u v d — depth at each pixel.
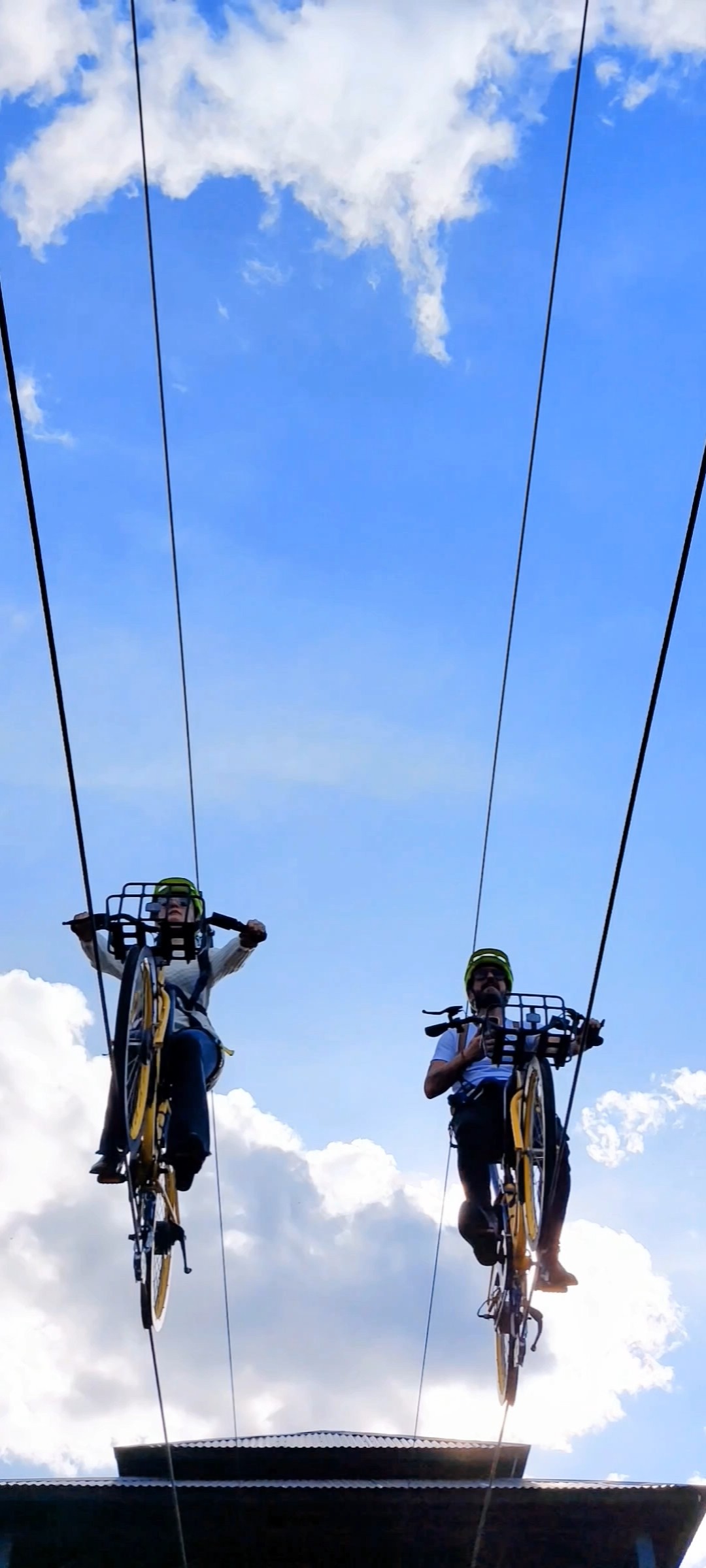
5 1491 10.77
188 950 8.28
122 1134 7.43
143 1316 8.29
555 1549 11.16
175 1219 8.85
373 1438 13.43
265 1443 12.95
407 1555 11.18
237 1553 11.14
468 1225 9.38
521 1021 9.12
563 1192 8.82
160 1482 10.88
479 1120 9.48
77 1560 11.02
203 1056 8.52
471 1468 12.73
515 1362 9.24
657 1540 11.03
